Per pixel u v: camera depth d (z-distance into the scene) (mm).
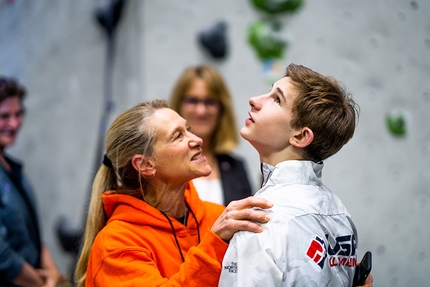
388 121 2988
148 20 2967
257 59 2979
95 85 3078
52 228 3176
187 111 2406
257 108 1376
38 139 3186
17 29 3197
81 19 3096
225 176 2328
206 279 1271
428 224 3047
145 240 1449
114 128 1531
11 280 2123
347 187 2973
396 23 2977
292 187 1302
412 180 3031
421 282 3010
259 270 1178
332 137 1332
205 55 2977
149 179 1532
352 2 2973
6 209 2221
